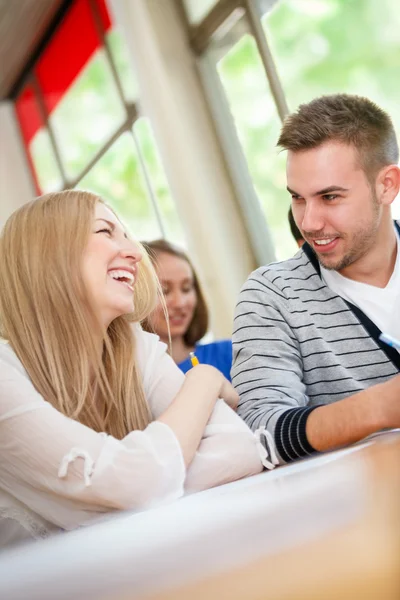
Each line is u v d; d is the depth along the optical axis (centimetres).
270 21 468
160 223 524
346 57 509
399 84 516
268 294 153
